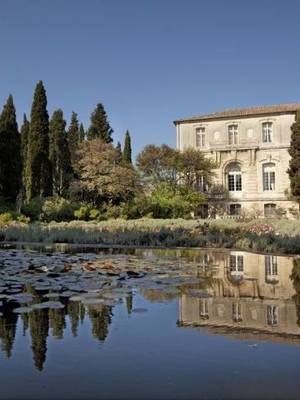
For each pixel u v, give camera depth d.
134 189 41.44
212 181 46.19
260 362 3.30
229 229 19.50
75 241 17.86
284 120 44.81
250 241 14.91
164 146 42.62
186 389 2.82
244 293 6.12
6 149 38.62
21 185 40.25
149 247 15.55
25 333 4.12
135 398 2.70
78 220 34.22
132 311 5.01
